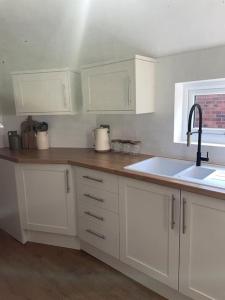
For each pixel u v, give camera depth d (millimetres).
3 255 2357
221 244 1412
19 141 2893
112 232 1992
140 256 1840
